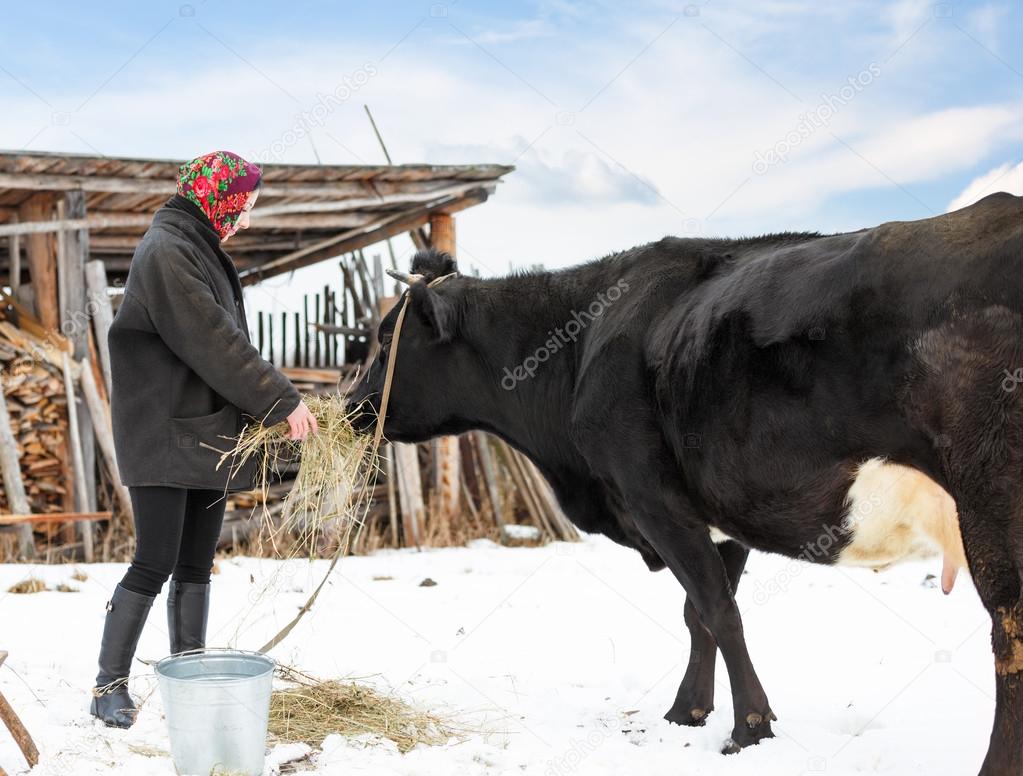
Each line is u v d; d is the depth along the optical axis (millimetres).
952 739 3699
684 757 3451
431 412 4441
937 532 3098
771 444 3238
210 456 3752
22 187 8570
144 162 8664
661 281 3807
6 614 5684
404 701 4062
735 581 4133
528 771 3344
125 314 3727
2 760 3221
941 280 2887
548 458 4320
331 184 9805
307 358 11117
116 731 3555
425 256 4594
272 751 3426
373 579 7457
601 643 5332
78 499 8797
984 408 2787
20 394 8805
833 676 4645
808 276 3211
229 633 5508
